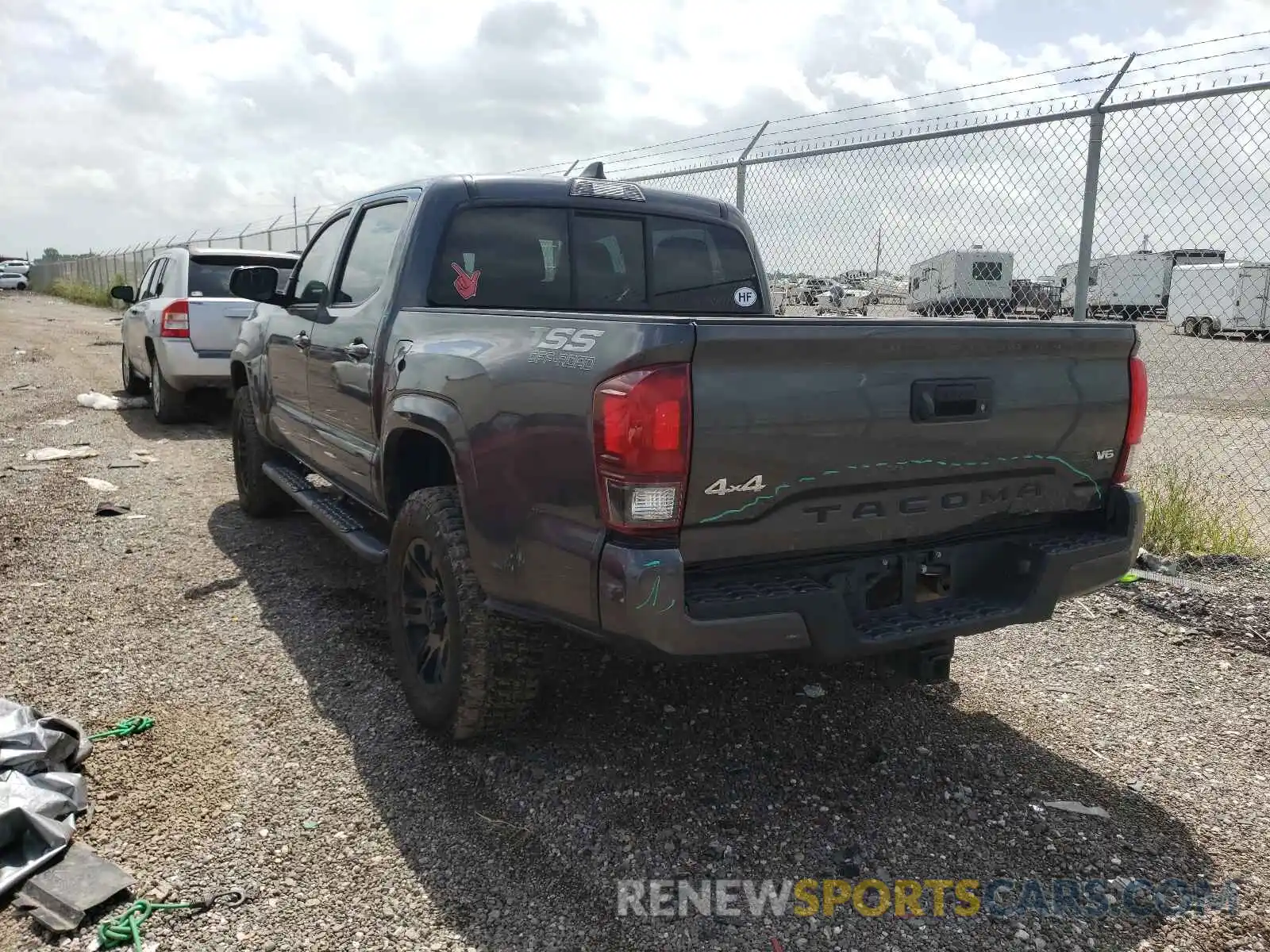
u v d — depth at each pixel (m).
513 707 3.28
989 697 4.04
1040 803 3.21
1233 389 12.90
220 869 2.75
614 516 2.58
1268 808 3.21
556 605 2.82
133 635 4.45
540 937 2.51
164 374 9.77
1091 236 5.85
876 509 2.91
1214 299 6.60
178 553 5.71
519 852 2.86
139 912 2.55
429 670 3.56
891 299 7.04
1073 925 2.61
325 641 4.41
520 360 2.95
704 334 2.52
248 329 6.45
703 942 2.51
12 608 4.75
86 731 3.52
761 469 2.65
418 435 3.81
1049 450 3.21
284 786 3.19
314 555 5.71
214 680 3.99
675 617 2.55
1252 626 4.72
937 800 3.21
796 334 2.65
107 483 7.48
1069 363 3.23
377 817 3.02
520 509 2.91
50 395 12.39
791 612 2.71
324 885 2.70
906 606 3.11
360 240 4.75
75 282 46.41
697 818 3.05
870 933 2.56
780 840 2.95
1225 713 3.91
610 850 2.88
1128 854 2.94
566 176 4.54
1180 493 6.41
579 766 3.34
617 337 2.62
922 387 2.88
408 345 3.75
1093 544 3.26
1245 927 2.62
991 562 3.28
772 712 3.80
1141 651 4.55
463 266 4.15
